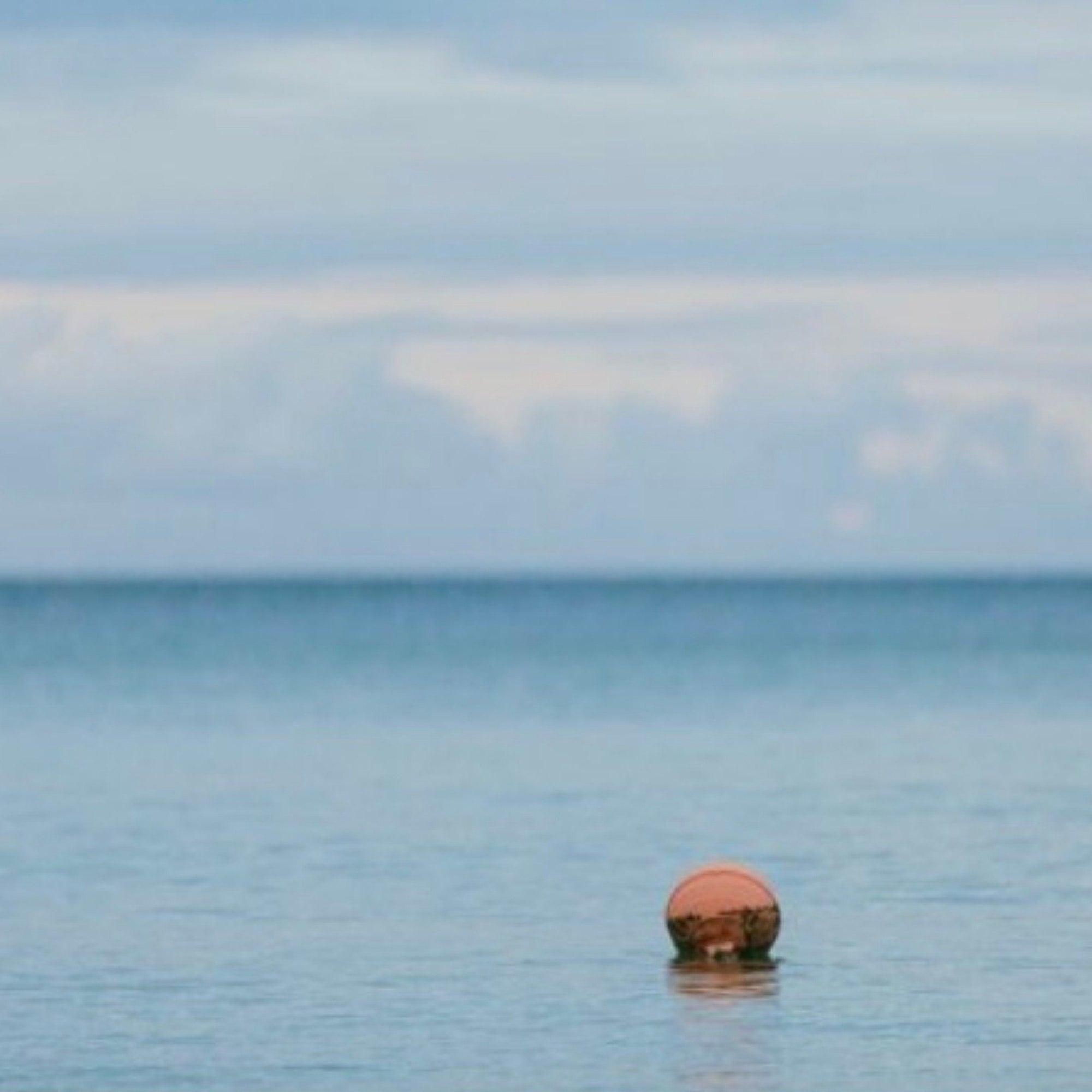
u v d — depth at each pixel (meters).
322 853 105.12
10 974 73.38
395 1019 65.75
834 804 125.75
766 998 68.06
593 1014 65.94
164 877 97.12
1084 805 124.00
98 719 193.88
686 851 105.19
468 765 150.88
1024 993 68.75
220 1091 57.78
